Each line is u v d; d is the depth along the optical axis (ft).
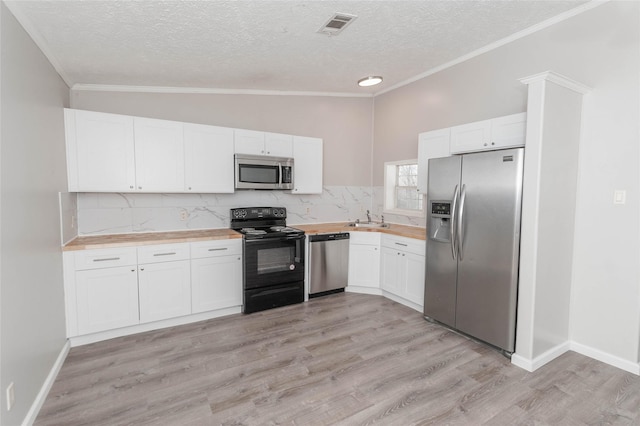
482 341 9.64
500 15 9.08
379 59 11.74
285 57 10.89
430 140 11.96
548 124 7.97
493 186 8.87
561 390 7.42
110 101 12.07
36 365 6.86
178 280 10.73
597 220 8.68
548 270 8.43
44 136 8.07
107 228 11.55
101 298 9.60
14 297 5.97
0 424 5.33
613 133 8.36
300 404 6.94
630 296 8.19
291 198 15.23
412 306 12.52
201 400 7.05
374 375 8.01
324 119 15.85
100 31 8.25
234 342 9.70
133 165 10.85
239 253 11.82
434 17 8.92
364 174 16.81
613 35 8.29
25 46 7.10
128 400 7.04
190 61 10.58
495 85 11.02
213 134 12.26
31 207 6.97
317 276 13.46
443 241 10.37
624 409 6.78
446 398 7.14
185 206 12.82
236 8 7.73
